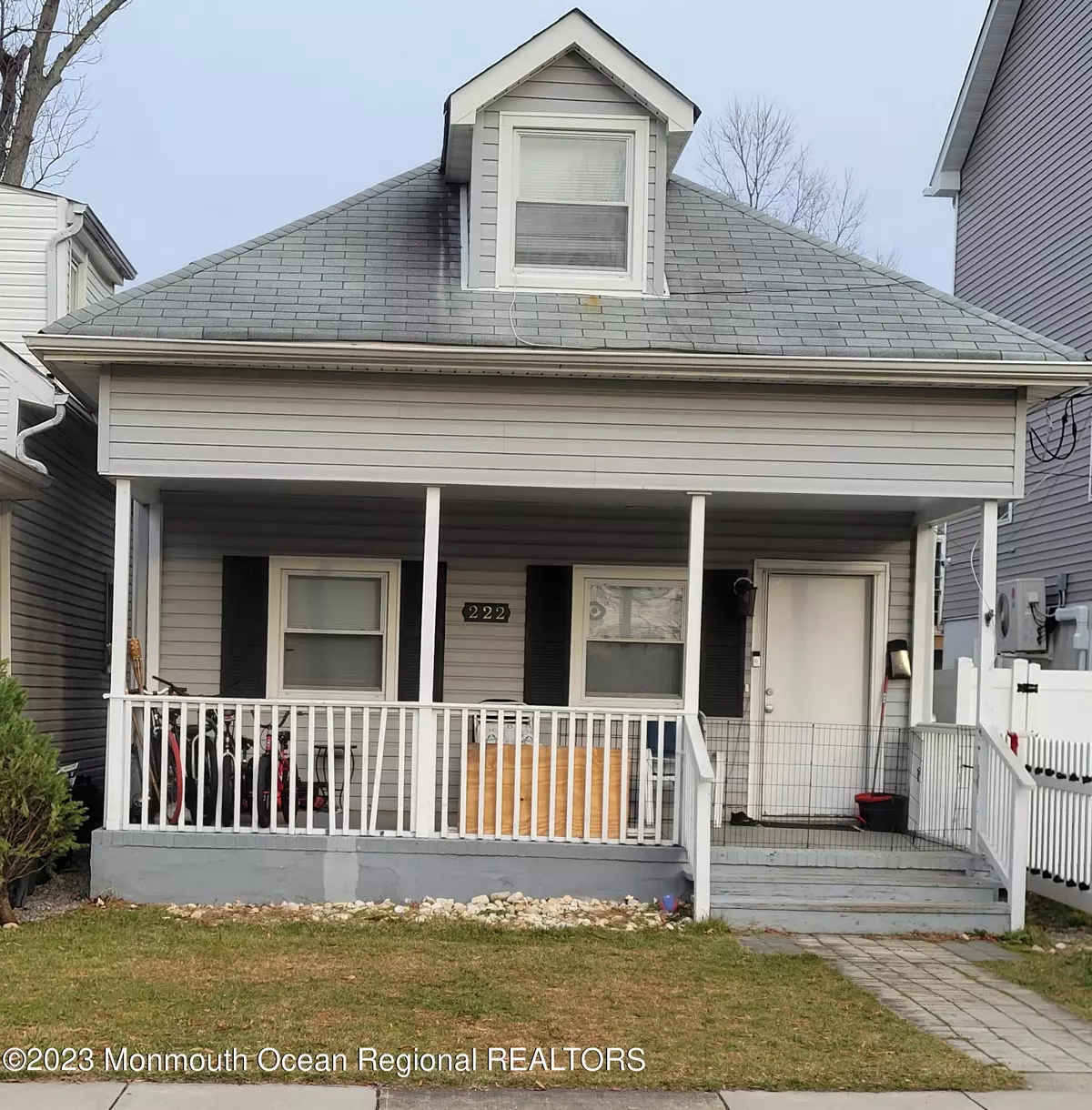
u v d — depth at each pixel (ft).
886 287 37.06
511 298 35.81
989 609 35.04
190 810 36.65
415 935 29.89
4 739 30.89
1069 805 35.81
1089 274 54.85
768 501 36.99
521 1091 20.03
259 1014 22.94
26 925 30.17
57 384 39.24
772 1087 20.47
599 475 34.45
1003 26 62.75
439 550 40.19
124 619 33.73
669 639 40.96
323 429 34.17
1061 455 56.34
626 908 33.17
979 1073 21.29
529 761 35.60
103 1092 19.42
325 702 33.81
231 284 35.09
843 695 41.24
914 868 34.42
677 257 38.29
